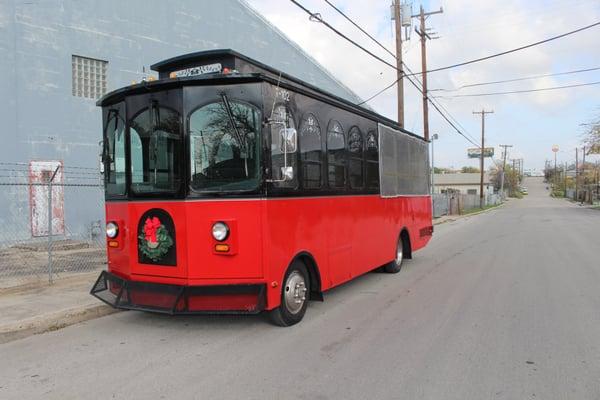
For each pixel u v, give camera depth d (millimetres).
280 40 22094
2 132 13641
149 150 6434
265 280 6172
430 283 10211
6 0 13625
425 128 29844
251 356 5668
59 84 14711
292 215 6727
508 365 5363
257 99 6195
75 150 15117
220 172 6156
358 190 9062
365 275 11211
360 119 9305
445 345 6055
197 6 18359
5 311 7215
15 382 4992
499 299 8617
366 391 4684
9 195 13828
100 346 6102
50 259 9242
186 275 6152
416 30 29297
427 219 13922
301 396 4578
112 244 7039
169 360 5566
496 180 132250
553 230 24297
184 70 6754
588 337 6363
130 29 16312
